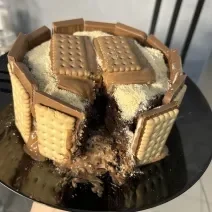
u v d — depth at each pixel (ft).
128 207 0.97
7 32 1.48
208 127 1.19
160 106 0.97
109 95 1.03
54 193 0.97
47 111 0.92
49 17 1.50
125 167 1.05
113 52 1.05
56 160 1.05
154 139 1.02
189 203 1.40
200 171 1.06
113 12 1.45
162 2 1.38
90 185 1.01
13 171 1.01
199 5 1.38
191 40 1.51
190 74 1.62
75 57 1.02
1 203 1.33
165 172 1.07
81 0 1.42
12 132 1.11
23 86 0.96
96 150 1.06
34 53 1.06
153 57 1.11
